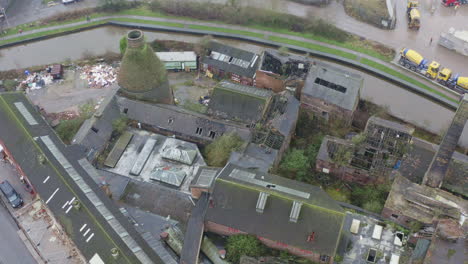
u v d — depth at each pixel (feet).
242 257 186.19
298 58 289.74
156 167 231.50
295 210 182.91
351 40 346.95
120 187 218.38
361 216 200.03
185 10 372.79
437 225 186.50
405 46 340.59
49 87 303.27
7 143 222.48
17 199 223.92
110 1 379.35
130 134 247.91
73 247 206.08
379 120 238.68
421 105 293.84
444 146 204.44
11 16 374.43
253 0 378.94
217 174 206.49
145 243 181.78
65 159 209.87
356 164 227.81
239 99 252.42
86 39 357.41
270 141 234.58
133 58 236.22
